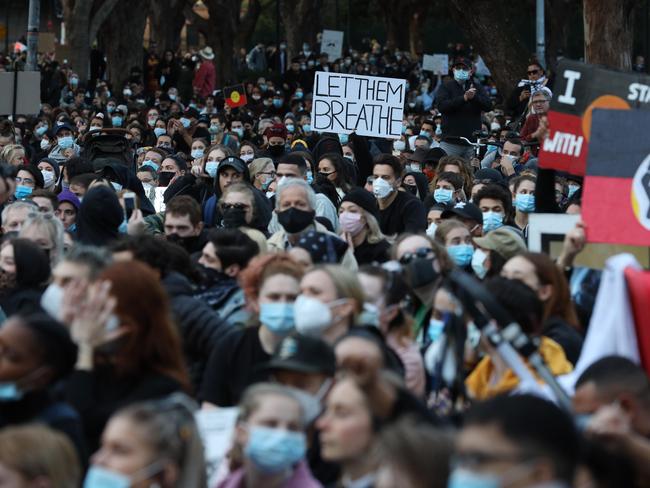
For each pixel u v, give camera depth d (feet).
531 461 28.43
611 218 48.57
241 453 37.73
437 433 31.53
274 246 67.46
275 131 119.14
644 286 41.14
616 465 32.73
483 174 97.76
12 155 106.01
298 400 36.35
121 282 39.70
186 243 66.69
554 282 47.57
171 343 40.22
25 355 37.63
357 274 47.60
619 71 53.01
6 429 34.30
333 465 40.73
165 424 33.91
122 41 295.89
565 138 53.78
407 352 47.03
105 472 33.50
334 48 340.18
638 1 323.78
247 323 47.65
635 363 36.42
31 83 126.93
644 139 48.70
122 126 183.73
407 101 277.85
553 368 43.57
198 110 227.40
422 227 79.71
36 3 168.96
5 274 54.75
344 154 120.88
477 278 60.59
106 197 66.03
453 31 463.01
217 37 331.98
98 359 39.78
